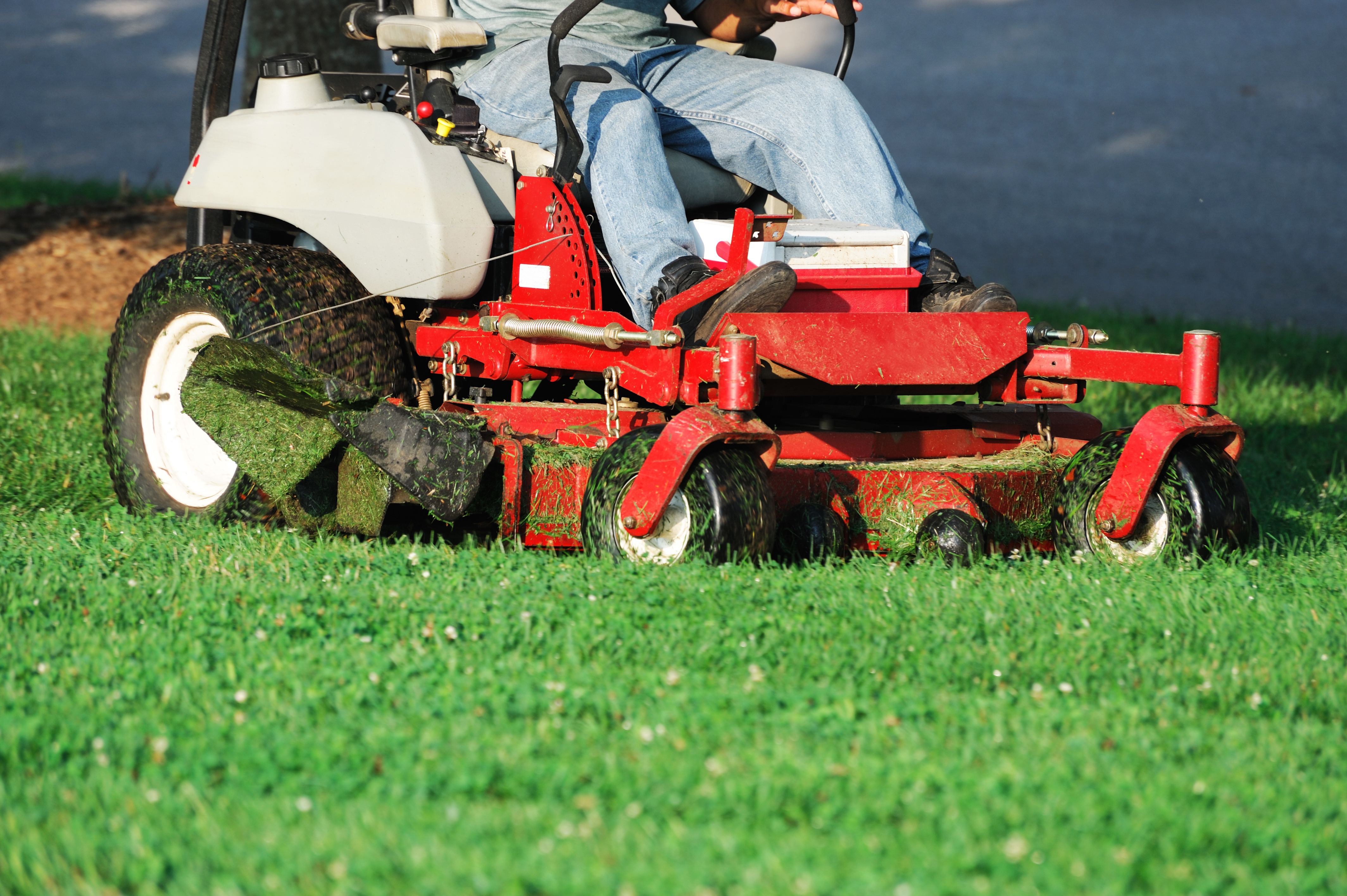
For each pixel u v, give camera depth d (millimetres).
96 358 25125
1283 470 20359
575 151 13875
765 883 6770
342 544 13367
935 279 14828
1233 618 11141
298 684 9172
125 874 7012
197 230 16328
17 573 11867
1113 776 7969
